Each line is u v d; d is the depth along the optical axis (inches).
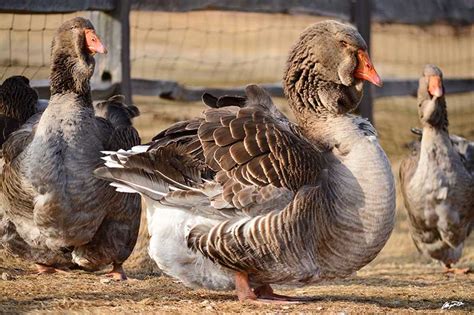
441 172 668.1
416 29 1408.7
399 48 1425.9
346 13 933.2
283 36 1517.0
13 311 426.3
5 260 581.9
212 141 441.4
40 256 543.8
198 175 440.1
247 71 1379.2
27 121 551.5
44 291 480.4
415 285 573.6
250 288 454.6
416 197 677.3
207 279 449.4
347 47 469.4
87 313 426.9
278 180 431.5
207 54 1386.6
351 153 447.5
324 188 438.3
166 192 439.5
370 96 924.6
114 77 744.3
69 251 542.0
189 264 445.1
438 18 1099.3
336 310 447.2
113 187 518.3
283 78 487.8
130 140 542.9
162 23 1408.7
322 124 468.8
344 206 439.8
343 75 468.1
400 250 755.4
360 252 444.8
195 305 451.8
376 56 1434.5
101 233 535.5
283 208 430.3
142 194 441.1
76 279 527.8
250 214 430.6
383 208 442.3
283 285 473.7
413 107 1192.8
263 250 429.7
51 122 508.4
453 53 1400.1
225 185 430.3
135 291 494.6
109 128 537.6
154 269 610.5
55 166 504.1
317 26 478.3
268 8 884.0
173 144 442.3
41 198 506.9
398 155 1003.9
